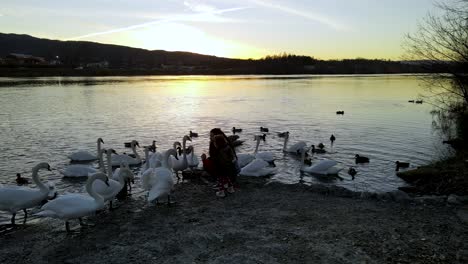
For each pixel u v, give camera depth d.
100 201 9.56
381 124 30.53
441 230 8.81
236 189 12.29
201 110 39.59
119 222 9.77
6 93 56.94
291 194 11.69
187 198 11.47
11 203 10.00
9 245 8.70
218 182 11.98
